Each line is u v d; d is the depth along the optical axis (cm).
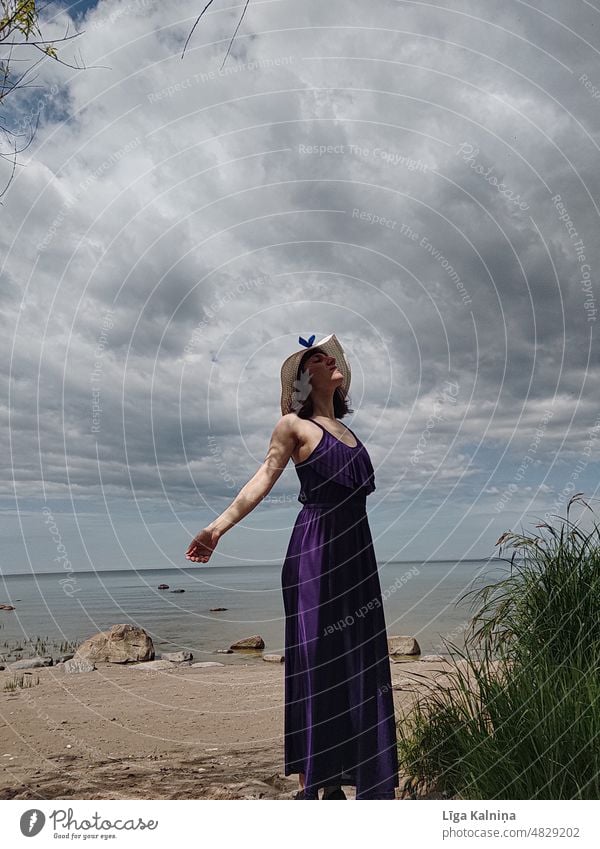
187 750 400
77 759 380
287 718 295
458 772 301
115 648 915
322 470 294
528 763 271
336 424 312
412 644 821
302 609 289
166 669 777
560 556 382
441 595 1405
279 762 372
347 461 295
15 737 429
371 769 277
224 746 409
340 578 288
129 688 611
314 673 282
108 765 368
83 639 1262
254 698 557
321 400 317
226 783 335
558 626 353
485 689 310
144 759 380
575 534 391
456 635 529
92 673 733
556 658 335
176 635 1296
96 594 2830
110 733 439
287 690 297
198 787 329
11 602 2372
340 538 292
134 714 495
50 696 572
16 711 506
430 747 319
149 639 941
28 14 338
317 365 318
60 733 439
